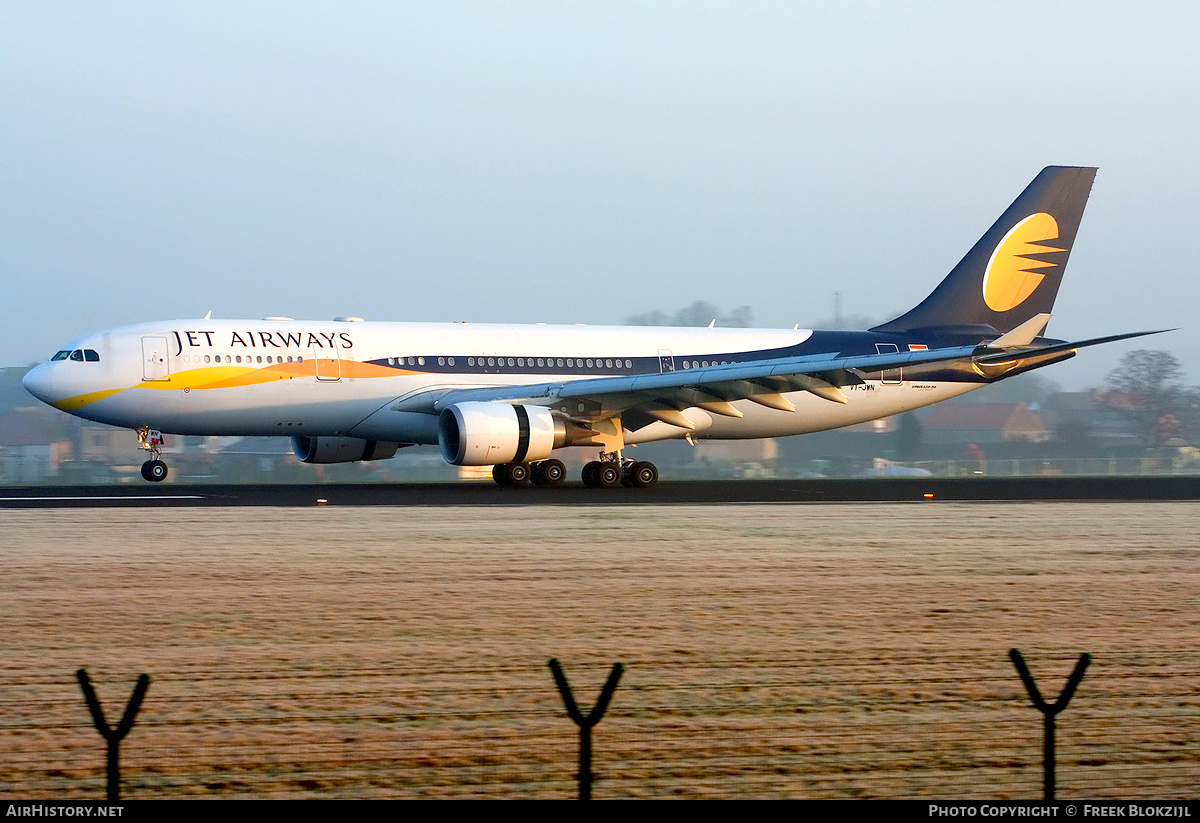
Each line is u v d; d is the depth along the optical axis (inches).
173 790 1267.2
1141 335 5022.1
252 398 5128.0
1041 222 6466.5
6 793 1253.1
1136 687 1688.0
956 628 2063.2
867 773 1337.4
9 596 2266.2
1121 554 3036.4
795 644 1924.2
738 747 1414.9
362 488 5428.2
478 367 5502.0
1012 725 1508.4
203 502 4377.5
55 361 5039.4
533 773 1325.0
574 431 5162.4
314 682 1659.7
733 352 5999.0
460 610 2167.8
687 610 2196.1
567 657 1818.4
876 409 6274.6
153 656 1796.3
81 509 4025.6
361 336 5364.2
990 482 6638.8
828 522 3772.1
